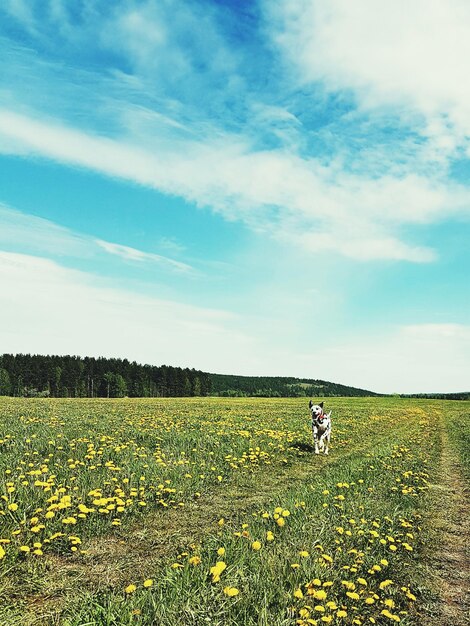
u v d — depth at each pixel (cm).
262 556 512
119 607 397
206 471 1017
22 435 1396
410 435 2145
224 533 598
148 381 11694
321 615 399
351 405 5484
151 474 912
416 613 434
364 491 888
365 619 412
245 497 847
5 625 370
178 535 621
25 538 550
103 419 2156
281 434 1720
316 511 705
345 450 1566
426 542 636
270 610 405
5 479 778
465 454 1529
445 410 5003
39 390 10550
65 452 1111
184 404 4522
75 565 507
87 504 707
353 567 487
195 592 421
